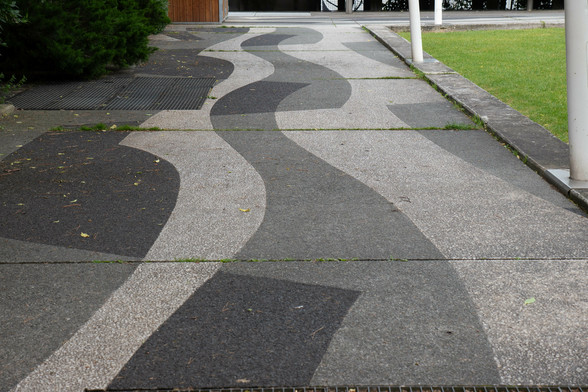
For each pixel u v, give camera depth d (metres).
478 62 12.92
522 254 4.17
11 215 4.83
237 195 5.29
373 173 5.87
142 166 6.05
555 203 5.09
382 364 3.02
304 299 3.61
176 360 3.05
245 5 30.42
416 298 3.62
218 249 4.26
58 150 6.57
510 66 12.36
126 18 11.32
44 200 5.15
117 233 4.52
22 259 4.10
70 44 10.18
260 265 4.04
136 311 3.49
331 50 14.35
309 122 7.80
